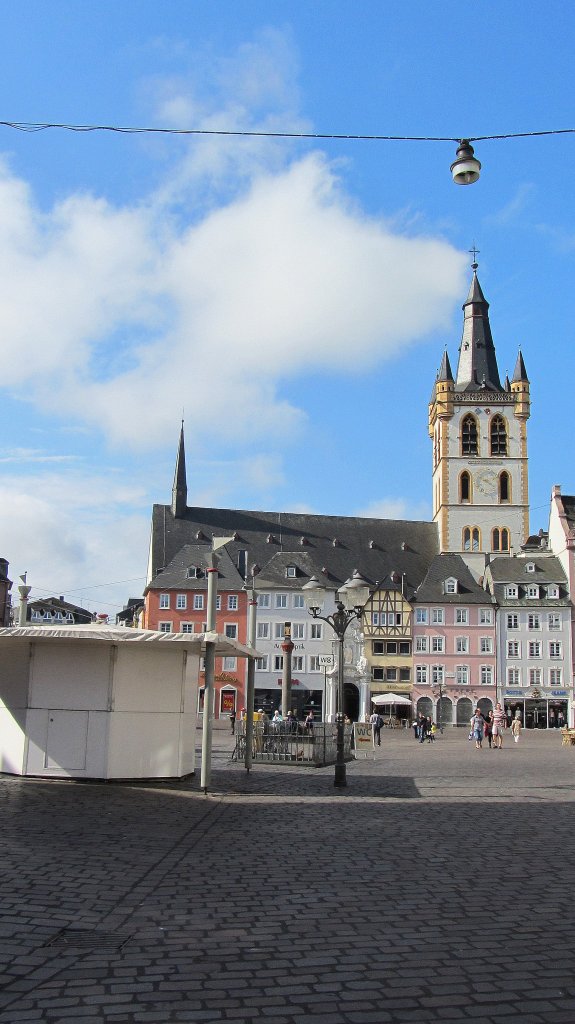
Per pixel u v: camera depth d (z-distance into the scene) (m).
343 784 25.56
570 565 101.56
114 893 10.93
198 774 27.66
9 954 8.36
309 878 12.16
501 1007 7.22
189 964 8.23
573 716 98.44
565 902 10.83
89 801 19.16
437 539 119.69
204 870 12.54
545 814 19.52
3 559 110.88
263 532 114.38
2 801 18.50
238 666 97.12
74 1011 6.98
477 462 115.12
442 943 9.02
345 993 7.52
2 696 23.27
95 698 22.56
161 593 99.50
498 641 100.62
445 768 34.50
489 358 119.38
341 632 28.19
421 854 14.21
